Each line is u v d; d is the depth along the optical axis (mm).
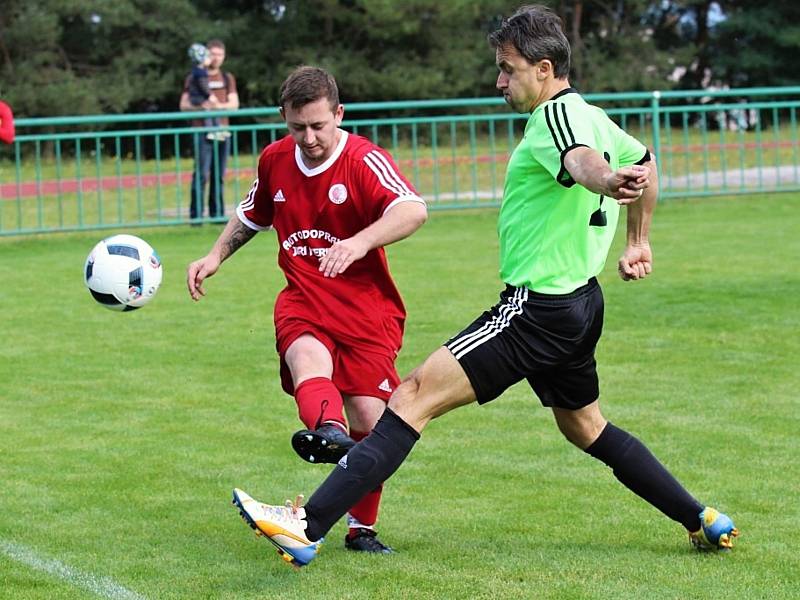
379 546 13586
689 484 15688
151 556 13461
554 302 12078
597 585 12227
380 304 13695
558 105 11727
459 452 17531
